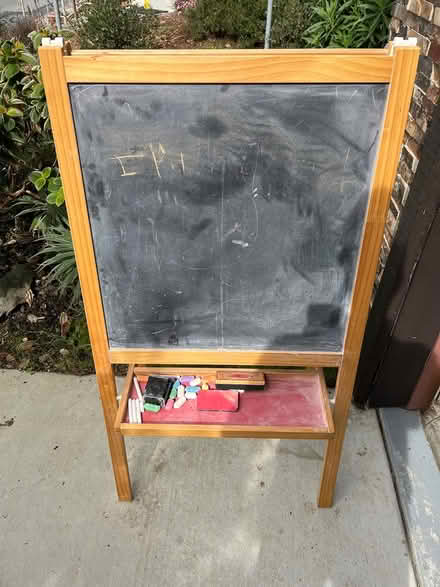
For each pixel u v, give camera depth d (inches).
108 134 45.7
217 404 64.4
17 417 89.4
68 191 48.6
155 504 76.3
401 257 73.3
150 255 53.0
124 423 61.9
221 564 69.4
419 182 69.0
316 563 69.5
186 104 44.1
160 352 60.6
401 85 42.3
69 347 102.7
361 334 57.6
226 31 259.4
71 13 265.6
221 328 58.9
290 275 54.2
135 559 69.9
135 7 238.7
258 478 79.8
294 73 42.3
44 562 69.6
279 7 222.8
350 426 87.7
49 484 79.0
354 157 46.6
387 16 134.0
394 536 72.8
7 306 109.3
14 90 102.7
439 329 77.8
